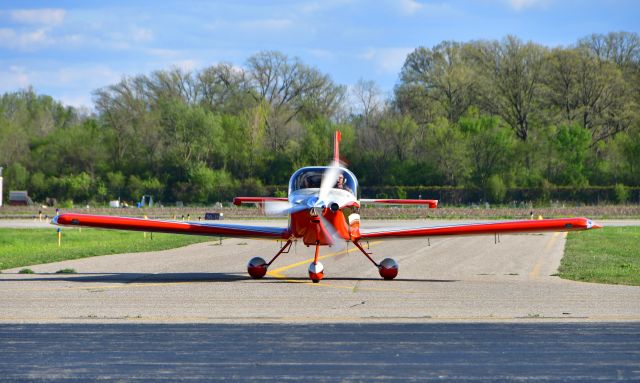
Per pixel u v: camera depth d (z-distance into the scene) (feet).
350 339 47.91
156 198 366.22
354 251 127.44
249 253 122.83
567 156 357.41
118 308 60.23
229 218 252.21
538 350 44.75
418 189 349.61
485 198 339.36
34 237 169.58
